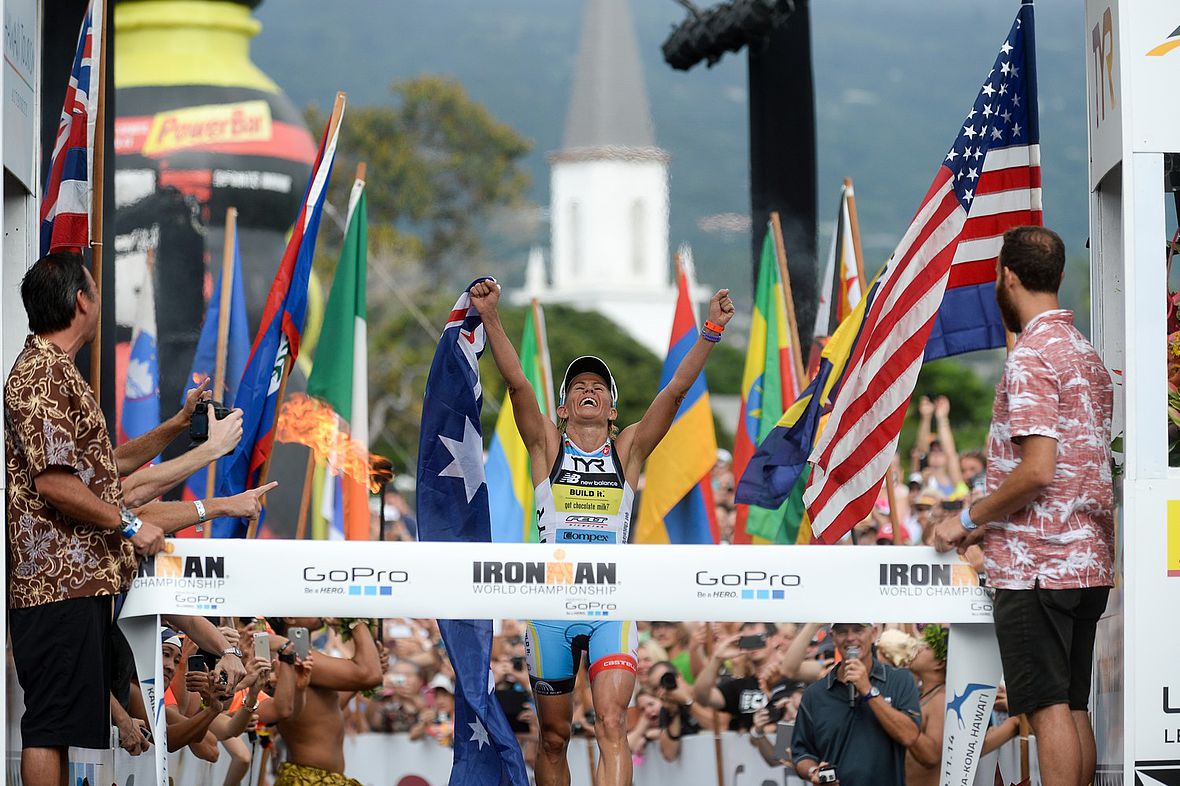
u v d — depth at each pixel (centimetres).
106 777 2148
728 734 2852
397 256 15225
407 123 15875
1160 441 1819
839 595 1869
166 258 5306
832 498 2152
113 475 1738
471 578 1848
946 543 1833
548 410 3650
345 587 1838
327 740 2584
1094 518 1792
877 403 2111
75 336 1748
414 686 3422
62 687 1700
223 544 1830
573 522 2050
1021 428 1734
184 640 2306
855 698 2362
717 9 3528
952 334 2277
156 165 5444
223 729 2484
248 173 5484
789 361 3309
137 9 5750
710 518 3172
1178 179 1909
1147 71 1855
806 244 3522
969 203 2094
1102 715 1931
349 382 3064
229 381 3462
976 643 1919
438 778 3281
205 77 5588
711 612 1862
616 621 1950
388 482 3062
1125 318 1839
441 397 2028
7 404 1703
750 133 3559
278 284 2272
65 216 1947
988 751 2420
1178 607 1805
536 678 2067
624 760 1941
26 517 1717
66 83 2538
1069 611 1778
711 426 3127
